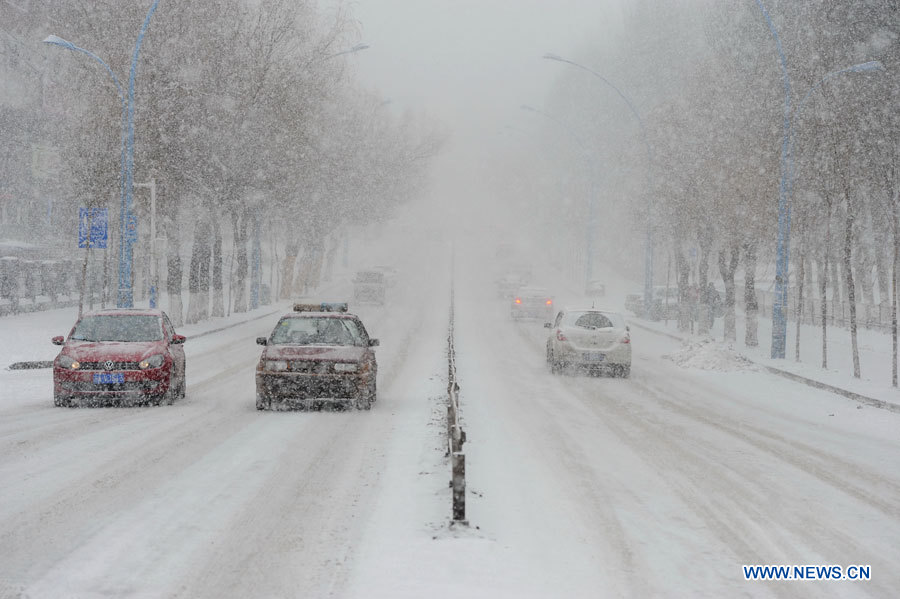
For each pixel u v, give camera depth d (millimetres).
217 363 74875
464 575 19203
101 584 18016
